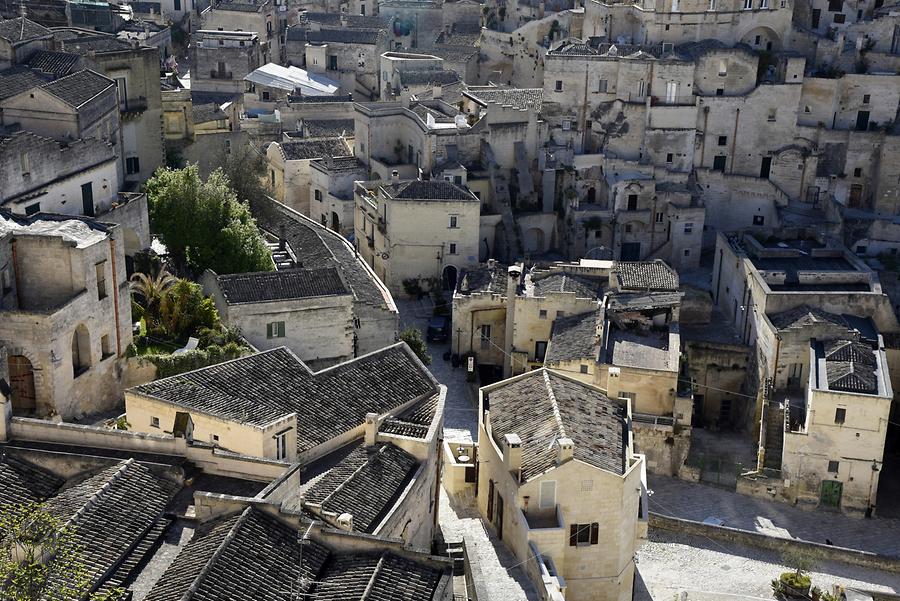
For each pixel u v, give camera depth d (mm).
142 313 94812
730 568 86750
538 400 76625
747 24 152250
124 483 62062
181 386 73375
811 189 149625
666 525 91188
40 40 118375
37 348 78188
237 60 175375
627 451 73250
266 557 57031
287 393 75938
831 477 99750
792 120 148875
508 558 69938
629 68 144875
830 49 152125
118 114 113625
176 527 60656
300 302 97875
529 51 186625
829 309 112062
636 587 83000
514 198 143625
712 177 149375
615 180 142375
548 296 112062
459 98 163000
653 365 102500
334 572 57594
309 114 164750
